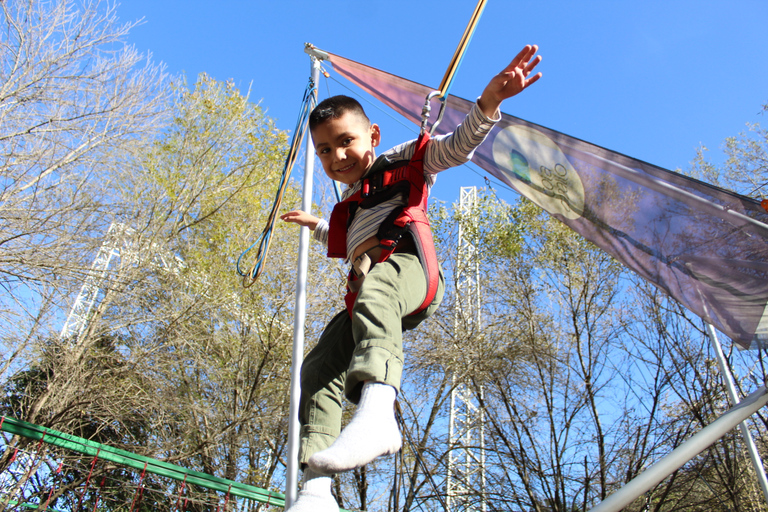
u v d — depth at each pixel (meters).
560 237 12.91
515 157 2.57
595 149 2.34
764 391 1.97
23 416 8.27
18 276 7.65
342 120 1.72
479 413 11.71
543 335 12.02
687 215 2.27
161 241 10.48
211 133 11.90
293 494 2.94
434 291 1.47
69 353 8.81
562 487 10.43
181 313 10.13
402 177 1.61
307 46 3.65
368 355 1.16
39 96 8.17
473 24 1.70
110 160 9.10
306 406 1.54
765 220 2.11
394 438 1.04
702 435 1.91
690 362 10.72
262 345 11.70
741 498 10.08
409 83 3.11
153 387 9.64
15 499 7.01
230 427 10.18
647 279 2.44
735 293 2.24
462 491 11.12
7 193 7.83
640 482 1.86
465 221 13.29
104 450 5.14
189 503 9.56
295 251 12.02
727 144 12.58
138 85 8.98
